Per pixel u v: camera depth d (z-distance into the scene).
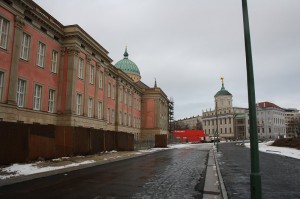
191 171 18.38
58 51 32.62
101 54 40.38
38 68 29.00
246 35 6.70
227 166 22.05
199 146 65.06
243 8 6.86
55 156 22.84
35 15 27.98
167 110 89.25
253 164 6.13
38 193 10.79
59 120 31.72
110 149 34.50
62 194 10.67
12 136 18.33
